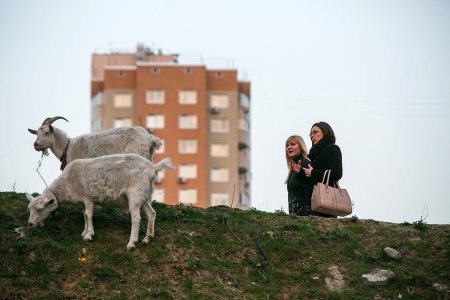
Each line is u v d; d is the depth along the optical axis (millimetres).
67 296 12875
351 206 14938
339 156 15148
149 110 71625
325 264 14164
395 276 13703
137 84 72000
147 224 14469
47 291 12953
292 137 15625
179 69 72188
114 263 13617
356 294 13398
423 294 13398
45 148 16484
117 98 72375
